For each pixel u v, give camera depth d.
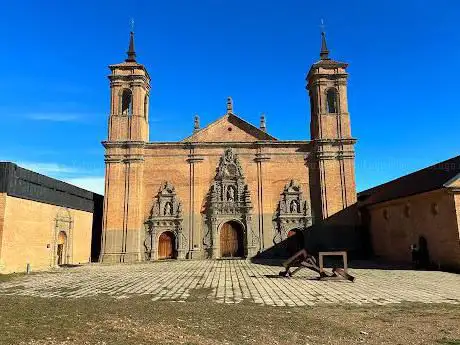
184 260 36.62
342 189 38.34
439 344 8.87
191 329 10.26
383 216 35.72
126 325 10.55
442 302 14.29
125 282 21.64
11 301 15.23
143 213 38.44
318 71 41.00
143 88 41.31
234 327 10.52
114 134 39.50
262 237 38.12
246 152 39.91
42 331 9.88
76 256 37.56
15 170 27.59
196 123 44.22
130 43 42.53
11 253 27.00
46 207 31.94
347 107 40.41
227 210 38.62
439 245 26.95
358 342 9.11
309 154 39.84
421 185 30.02
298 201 38.78
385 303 14.23
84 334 9.58
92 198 42.25
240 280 21.64
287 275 23.02
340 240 37.28
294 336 9.64
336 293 16.73
